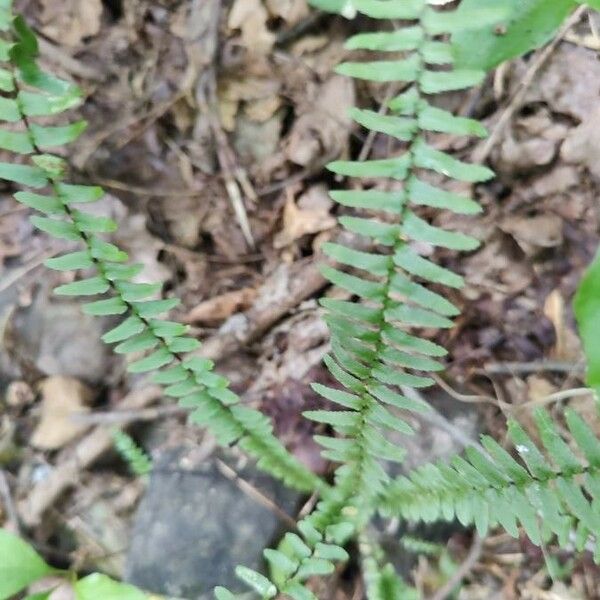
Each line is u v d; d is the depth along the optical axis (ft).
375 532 0.67
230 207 0.84
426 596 0.65
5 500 0.75
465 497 0.53
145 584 0.68
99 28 0.89
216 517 0.69
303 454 0.70
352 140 0.83
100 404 0.79
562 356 0.71
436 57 0.39
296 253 0.81
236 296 0.80
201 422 0.60
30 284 0.82
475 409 0.71
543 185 0.74
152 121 0.85
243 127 0.85
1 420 0.79
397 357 0.52
